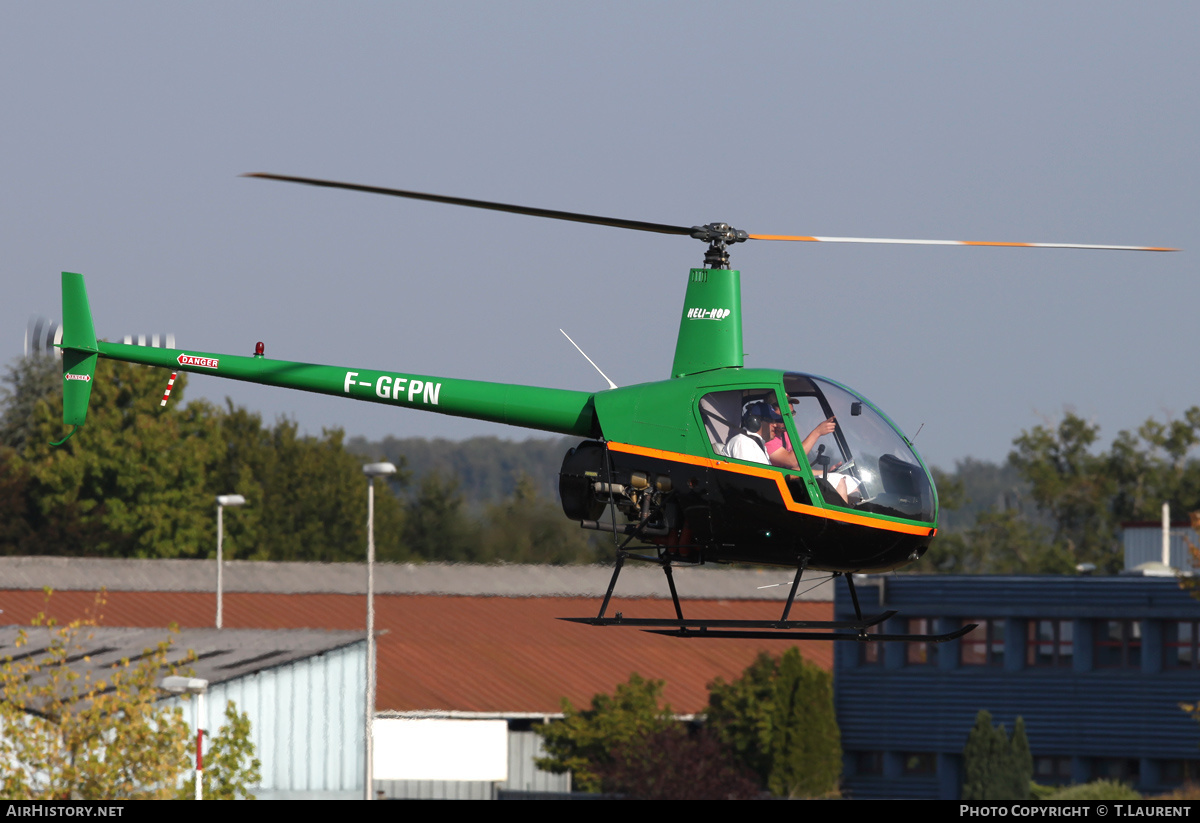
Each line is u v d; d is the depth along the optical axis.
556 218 62.03
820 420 62.12
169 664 125.19
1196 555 174.12
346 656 160.12
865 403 63.12
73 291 88.44
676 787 162.50
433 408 70.44
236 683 153.00
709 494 62.59
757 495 61.81
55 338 88.56
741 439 62.47
